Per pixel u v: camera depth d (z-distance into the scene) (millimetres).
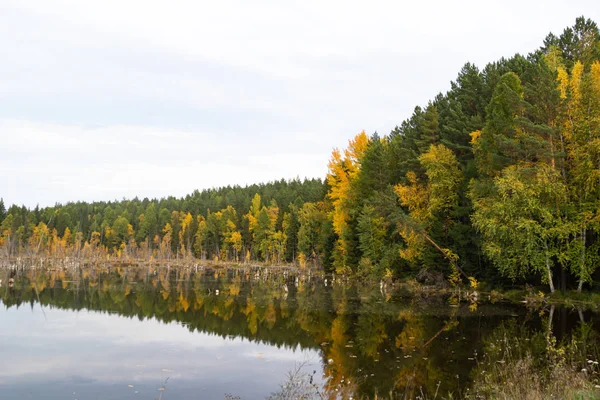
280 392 14188
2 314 29344
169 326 25156
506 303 33719
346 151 66000
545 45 51156
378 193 53250
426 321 25656
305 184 165125
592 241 35438
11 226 133875
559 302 32312
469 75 51062
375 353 18594
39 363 17828
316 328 24219
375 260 54906
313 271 78938
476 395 13031
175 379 15750
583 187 33156
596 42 44406
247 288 47156
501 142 34906
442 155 45219
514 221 33469
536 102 35375
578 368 14891
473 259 43906
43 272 71375
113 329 24453
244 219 132125
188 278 64062
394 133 79500
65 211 169125
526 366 14141
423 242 46219
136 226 165250
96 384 15211
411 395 13367
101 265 100625
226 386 14961
